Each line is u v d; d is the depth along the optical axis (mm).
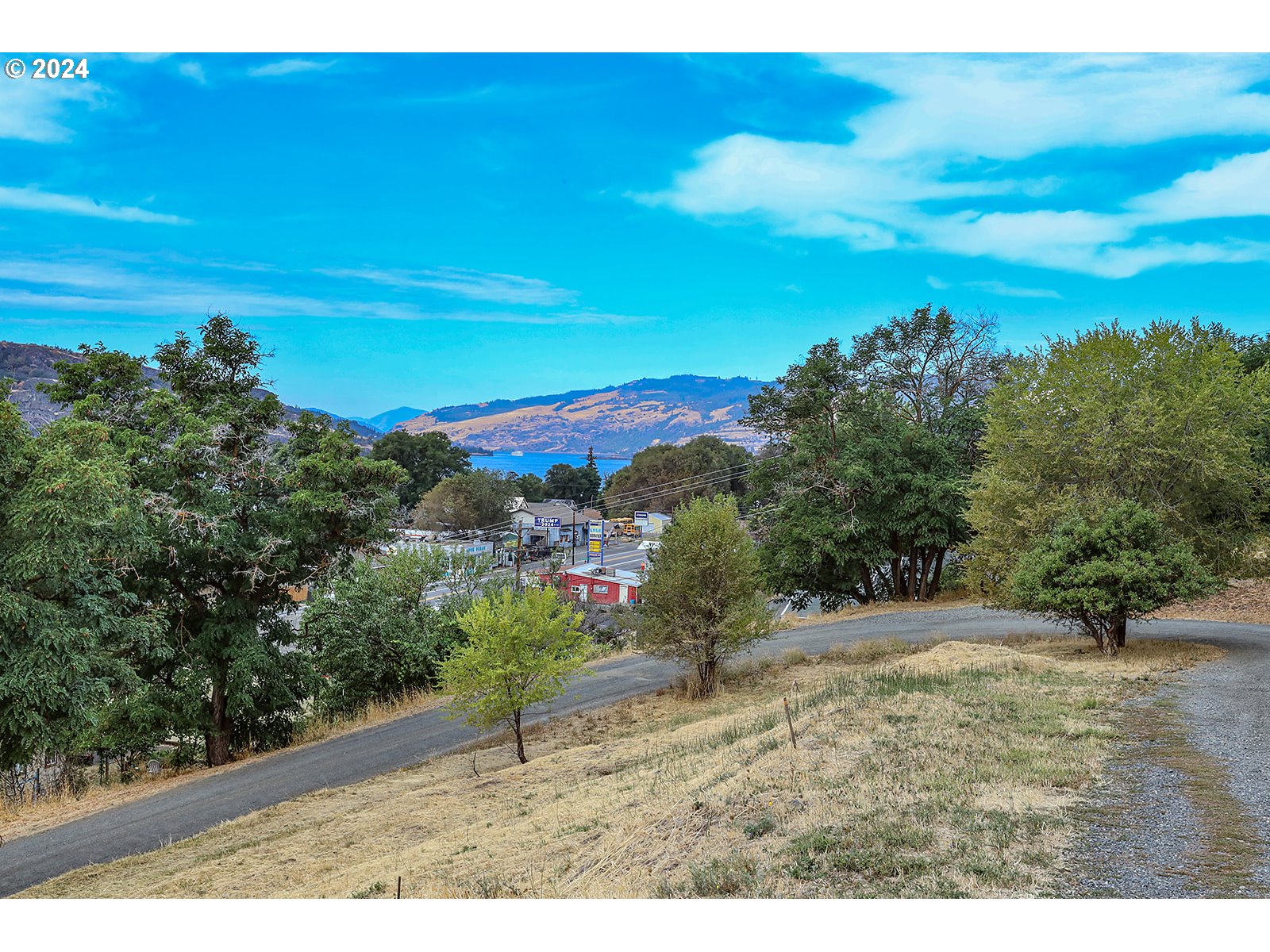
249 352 29203
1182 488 25625
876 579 49375
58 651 15875
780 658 31094
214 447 25766
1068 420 26828
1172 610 33938
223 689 27484
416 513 111188
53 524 15414
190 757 27984
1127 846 9219
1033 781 11641
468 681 21609
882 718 15820
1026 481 27969
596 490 166375
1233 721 14742
